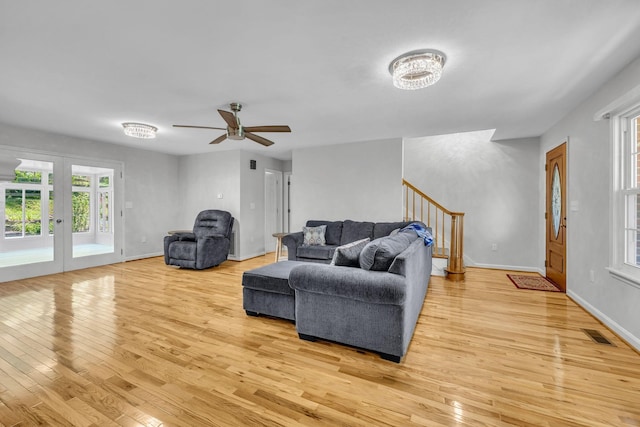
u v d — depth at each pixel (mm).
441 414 1499
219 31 1818
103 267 5008
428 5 1582
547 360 2018
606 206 2627
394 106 3207
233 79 2514
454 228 4328
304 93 2830
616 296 2461
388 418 1474
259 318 2797
